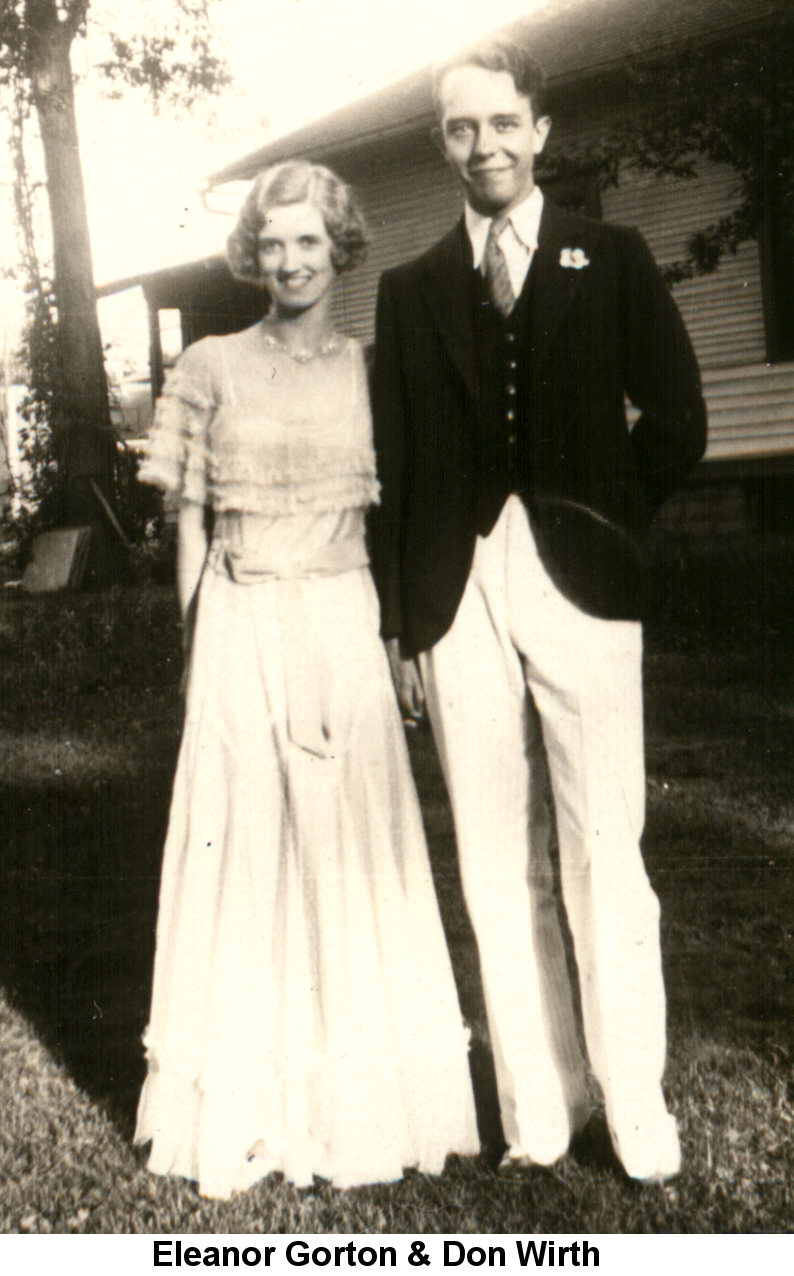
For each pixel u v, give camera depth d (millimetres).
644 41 6672
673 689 5938
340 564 2312
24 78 8266
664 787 4621
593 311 2162
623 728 2217
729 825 4195
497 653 2234
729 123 6734
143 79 6066
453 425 2240
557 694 2197
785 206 7141
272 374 2277
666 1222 2123
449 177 7902
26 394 10688
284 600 2283
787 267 7922
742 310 8203
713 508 8438
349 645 2305
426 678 2305
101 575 9352
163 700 6531
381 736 2348
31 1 7648
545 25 7297
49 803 4965
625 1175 2271
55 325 10195
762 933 3371
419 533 2273
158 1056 2338
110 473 10164
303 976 2314
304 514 2273
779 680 5969
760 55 6555
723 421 8414
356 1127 2287
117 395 12055
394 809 2373
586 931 2234
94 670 6805
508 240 2174
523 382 2188
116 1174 2355
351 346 2357
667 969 3184
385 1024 2328
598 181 7434
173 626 7500
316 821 2277
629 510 2213
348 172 8312
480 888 2289
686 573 7391
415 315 2258
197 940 2293
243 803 2277
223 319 5398
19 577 10312
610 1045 2221
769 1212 2143
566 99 7434
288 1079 2309
